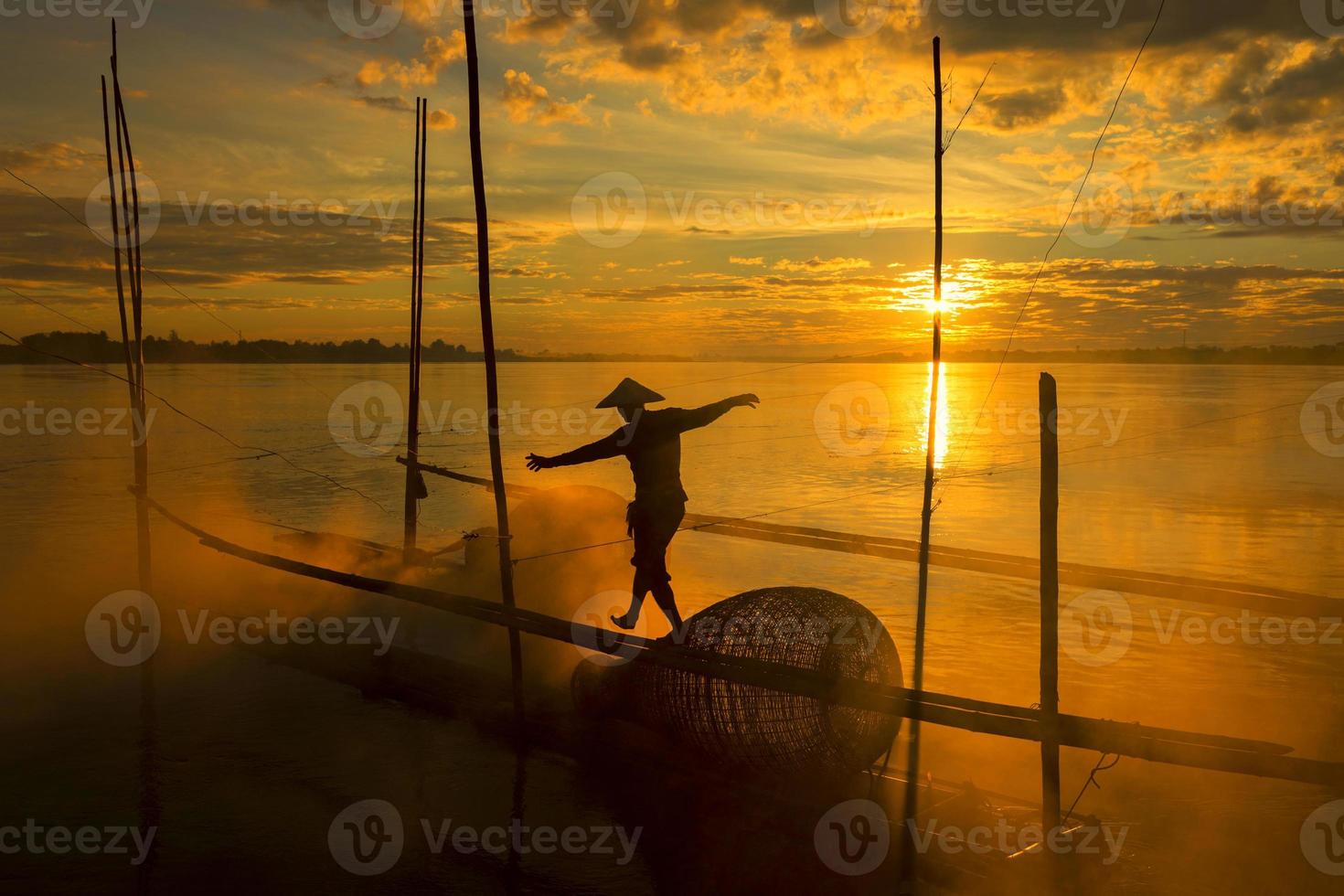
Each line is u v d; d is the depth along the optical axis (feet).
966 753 26.18
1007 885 18.80
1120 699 29.19
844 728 22.85
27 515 66.23
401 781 25.20
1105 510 66.13
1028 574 29.19
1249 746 16.43
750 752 22.95
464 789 24.71
